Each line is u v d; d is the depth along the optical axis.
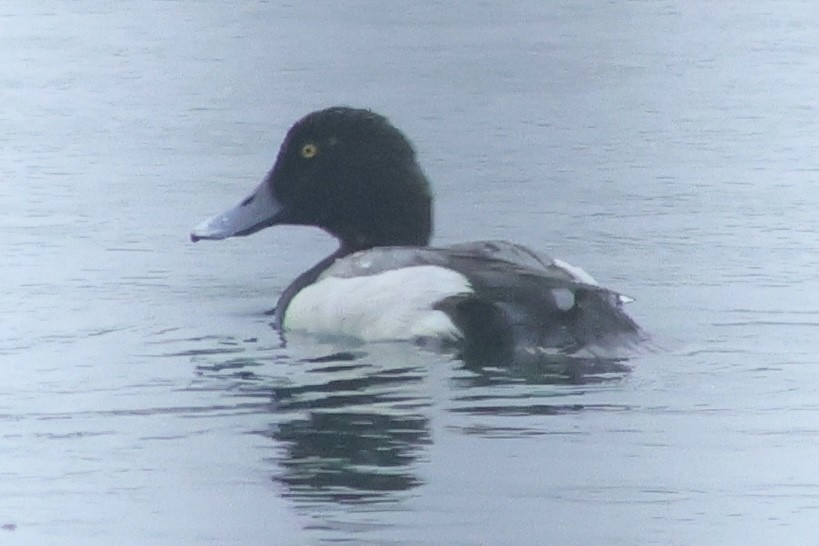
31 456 11.04
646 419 11.44
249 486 10.41
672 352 12.81
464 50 31.73
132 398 12.15
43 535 9.85
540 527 9.85
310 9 37.19
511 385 12.03
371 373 12.37
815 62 29.81
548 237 18.41
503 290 12.77
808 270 16.44
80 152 23.47
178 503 10.20
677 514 10.04
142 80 29.06
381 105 26.83
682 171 21.94
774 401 11.84
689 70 29.41
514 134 24.69
